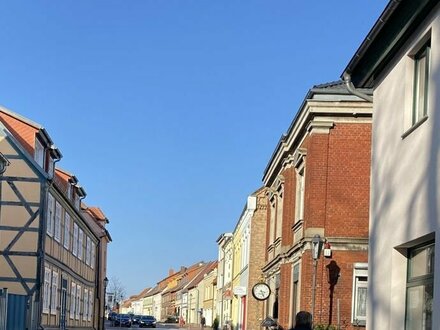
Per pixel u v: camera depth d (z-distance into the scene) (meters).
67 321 33.12
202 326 69.94
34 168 25.28
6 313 20.22
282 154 24.11
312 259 19.06
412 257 10.79
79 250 36.94
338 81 20.84
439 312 8.91
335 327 17.97
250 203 36.19
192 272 114.56
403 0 9.89
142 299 166.62
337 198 19.28
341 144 19.44
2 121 26.66
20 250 24.84
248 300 35.41
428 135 9.67
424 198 9.68
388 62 11.73
